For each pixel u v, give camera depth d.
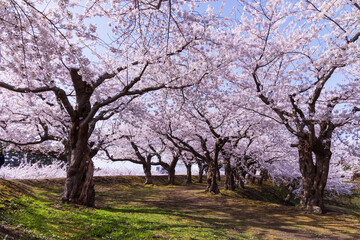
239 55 15.62
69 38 7.95
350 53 11.75
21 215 8.10
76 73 12.34
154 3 10.44
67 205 11.85
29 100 15.91
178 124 25.81
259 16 15.42
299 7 13.70
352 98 16.33
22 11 6.36
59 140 19.19
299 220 15.09
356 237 11.38
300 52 14.98
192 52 13.45
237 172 33.12
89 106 13.30
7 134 19.91
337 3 11.14
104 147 28.41
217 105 20.52
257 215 16.52
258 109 18.75
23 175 26.44
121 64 13.20
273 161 33.66
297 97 16.27
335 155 26.05
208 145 30.39
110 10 9.24
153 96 23.16
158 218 12.06
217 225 12.54
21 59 7.75
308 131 17.19
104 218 10.24
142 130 29.75
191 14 10.57
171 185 35.81
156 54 11.66
